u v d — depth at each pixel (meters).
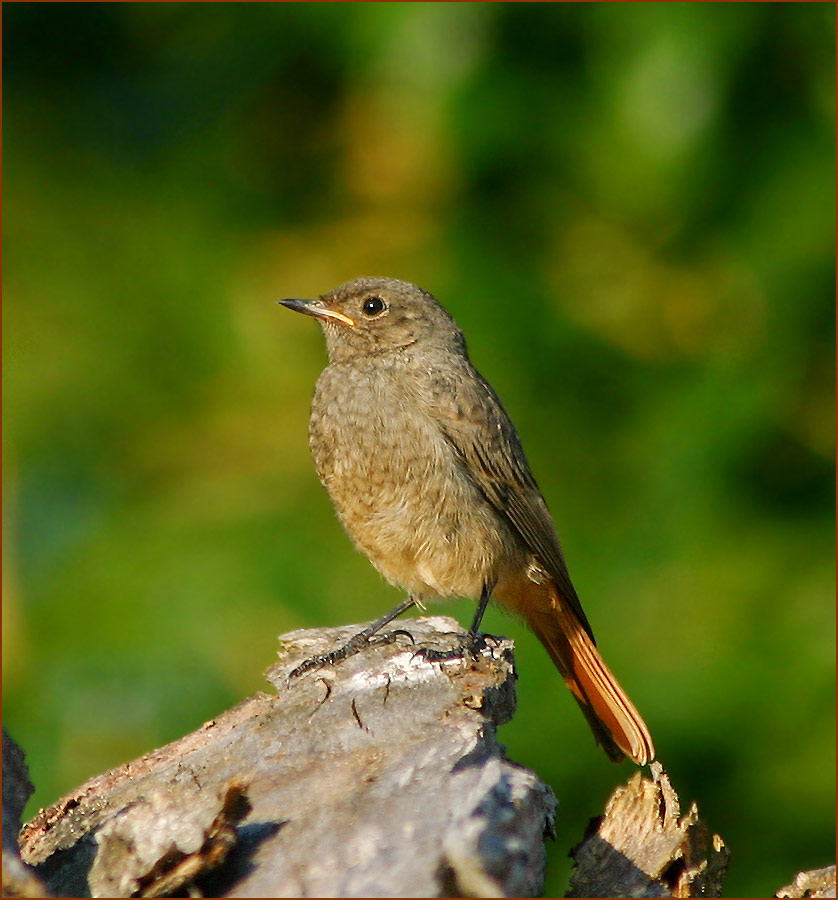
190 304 12.97
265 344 12.82
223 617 11.52
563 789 11.80
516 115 12.69
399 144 13.14
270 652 11.41
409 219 13.27
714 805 11.96
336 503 9.84
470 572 9.63
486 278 12.79
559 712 11.80
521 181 13.12
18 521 12.37
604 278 13.22
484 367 12.59
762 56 12.67
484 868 6.25
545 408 12.82
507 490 9.79
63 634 11.71
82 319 12.95
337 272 13.08
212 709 11.29
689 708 11.77
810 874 7.36
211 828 6.46
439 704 7.51
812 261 12.54
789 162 12.71
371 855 6.32
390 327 9.95
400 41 12.70
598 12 12.66
